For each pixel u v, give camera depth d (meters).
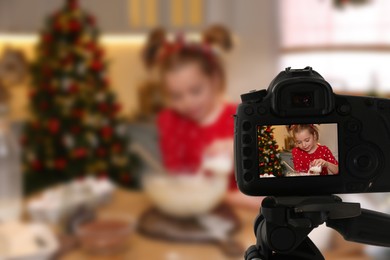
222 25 3.50
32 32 3.41
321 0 3.36
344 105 0.61
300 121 0.60
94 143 2.51
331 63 3.36
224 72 3.34
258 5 3.48
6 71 3.35
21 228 1.59
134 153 2.75
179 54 3.20
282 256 0.65
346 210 0.59
